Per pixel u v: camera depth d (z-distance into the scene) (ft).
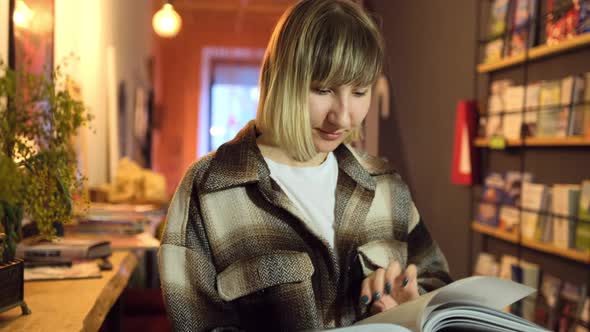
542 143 8.91
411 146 15.67
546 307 8.77
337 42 3.19
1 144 3.56
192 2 31.30
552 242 8.74
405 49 16.22
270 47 3.56
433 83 14.26
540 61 9.73
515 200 9.93
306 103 3.31
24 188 3.51
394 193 4.06
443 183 13.67
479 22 11.91
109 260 6.20
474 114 11.64
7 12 5.97
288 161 3.79
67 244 5.57
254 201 3.63
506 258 10.10
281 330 3.47
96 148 13.57
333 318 3.58
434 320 2.63
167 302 3.39
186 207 3.59
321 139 3.50
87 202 4.52
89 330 3.84
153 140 27.27
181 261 3.49
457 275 12.95
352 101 3.37
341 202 3.81
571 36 8.32
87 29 12.75
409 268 3.40
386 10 17.80
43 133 3.85
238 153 3.72
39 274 5.08
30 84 3.76
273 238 3.56
